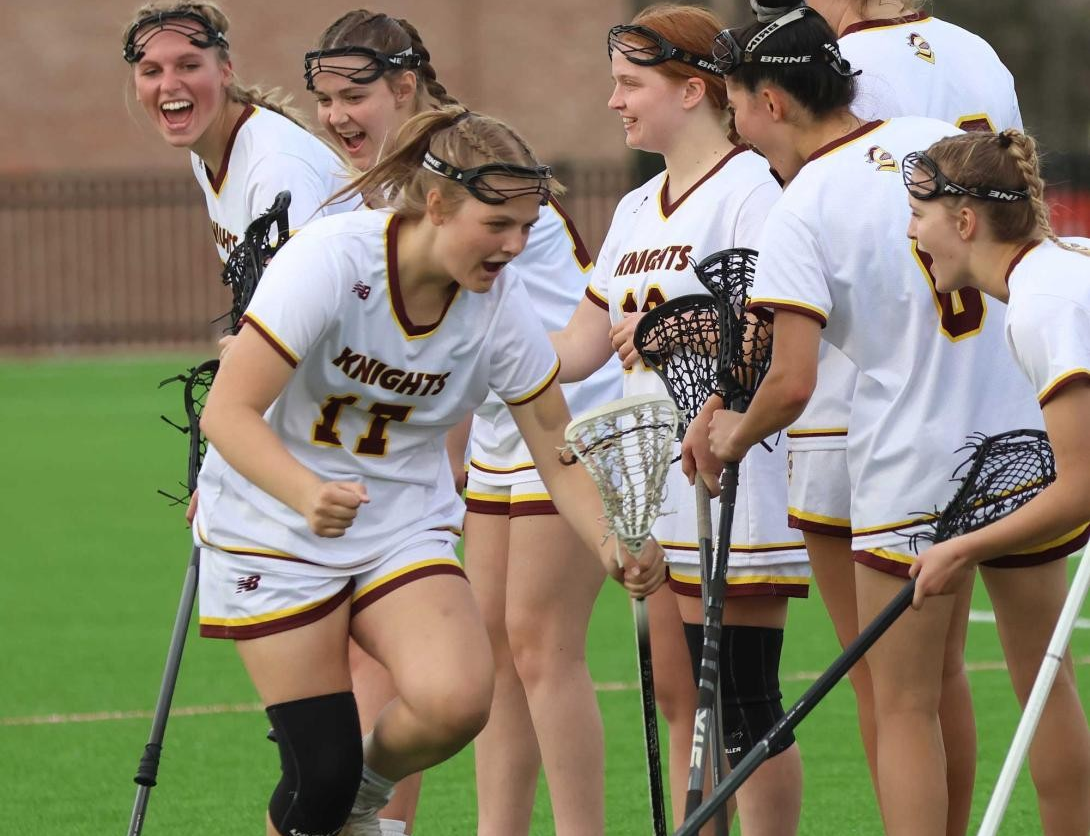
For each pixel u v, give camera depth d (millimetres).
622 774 22594
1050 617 16203
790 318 15344
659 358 16734
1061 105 123500
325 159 19625
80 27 92188
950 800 17328
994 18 124438
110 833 20156
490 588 19516
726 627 17328
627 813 20922
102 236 93250
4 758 23547
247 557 15250
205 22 19281
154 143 93250
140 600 34469
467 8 96000
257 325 14531
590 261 21062
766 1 16094
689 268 17406
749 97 16234
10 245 90812
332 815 15164
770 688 17438
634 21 17891
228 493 15422
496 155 14227
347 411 15320
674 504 17531
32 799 21578
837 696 26484
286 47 91375
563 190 14992
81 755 23688
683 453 16484
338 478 15406
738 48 16156
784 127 16156
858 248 15461
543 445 15969
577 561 18344
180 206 93688
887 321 15641
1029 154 14750
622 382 20422
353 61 20453
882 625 14820
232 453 14430
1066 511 14000
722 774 15984
